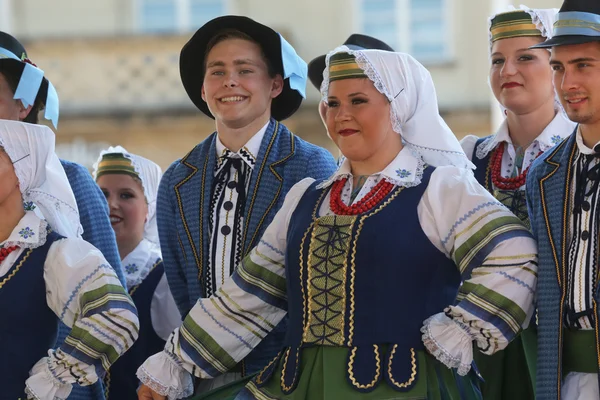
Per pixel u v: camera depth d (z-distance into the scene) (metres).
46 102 9.52
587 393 7.18
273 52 9.06
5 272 8.12
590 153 7.37
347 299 7.42
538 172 7.64
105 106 30.44
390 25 31.62
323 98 7.98
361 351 7.32
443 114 30.97
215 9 32.03
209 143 9.23
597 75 7.27
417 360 7.31
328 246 7.53
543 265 7.40
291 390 7.44
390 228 7.48
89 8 31.95
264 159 8.95
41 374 7.92
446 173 7.67
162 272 10.30
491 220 7.45
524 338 7.94
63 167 9.39
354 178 7.88
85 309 8.04
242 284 8.02
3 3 31.95
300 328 7.57
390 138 7.81
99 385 8.91
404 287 7.41
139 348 10.04
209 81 8.96
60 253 8.16
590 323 7.21
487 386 8.36
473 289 7.34
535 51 8.89
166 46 30.67
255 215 8.79
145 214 10.69
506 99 8.93
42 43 30.64
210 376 7.97
